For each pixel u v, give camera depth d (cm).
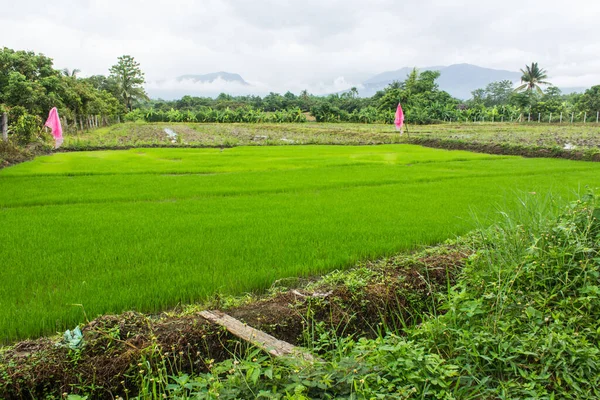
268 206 1050
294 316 445
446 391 305
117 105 7319
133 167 1853
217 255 648
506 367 347
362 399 281
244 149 2881
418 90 7756
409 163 2038
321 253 658
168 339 384
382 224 851
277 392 292
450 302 421
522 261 462
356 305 480
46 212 974
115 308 472
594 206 484
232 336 402
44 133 3017
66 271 579
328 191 1277
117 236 757
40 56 3797
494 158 2238
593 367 330
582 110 5853
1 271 576
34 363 343
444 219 895
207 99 10088
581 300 404
